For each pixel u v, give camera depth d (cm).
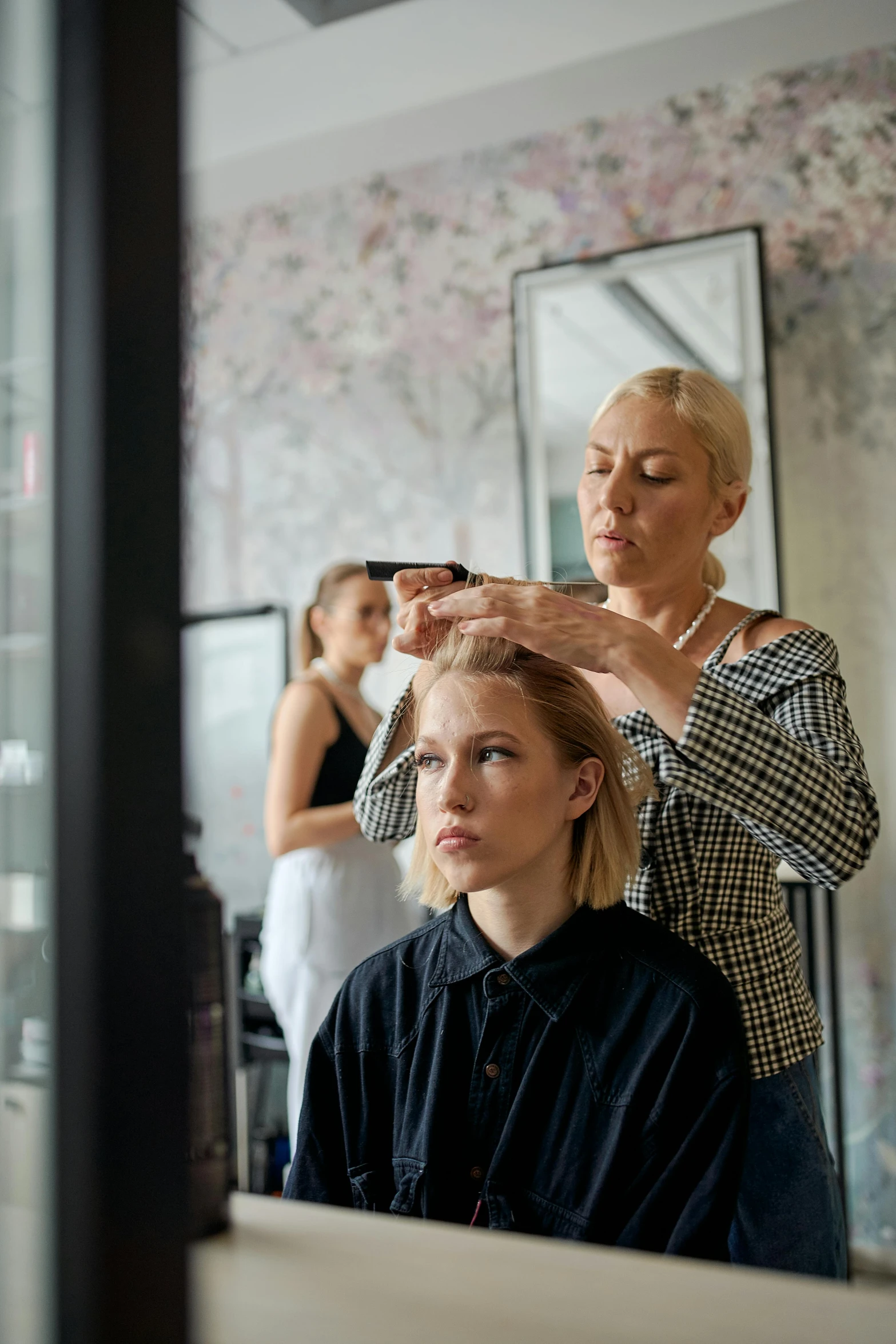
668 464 101
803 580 232
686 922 96
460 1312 27
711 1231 69
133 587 21
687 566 105
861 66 231
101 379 21
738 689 99
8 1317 22
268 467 298
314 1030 198
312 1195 79
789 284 237
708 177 246
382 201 284
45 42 22
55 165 21
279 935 204
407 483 280
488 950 76
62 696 21
